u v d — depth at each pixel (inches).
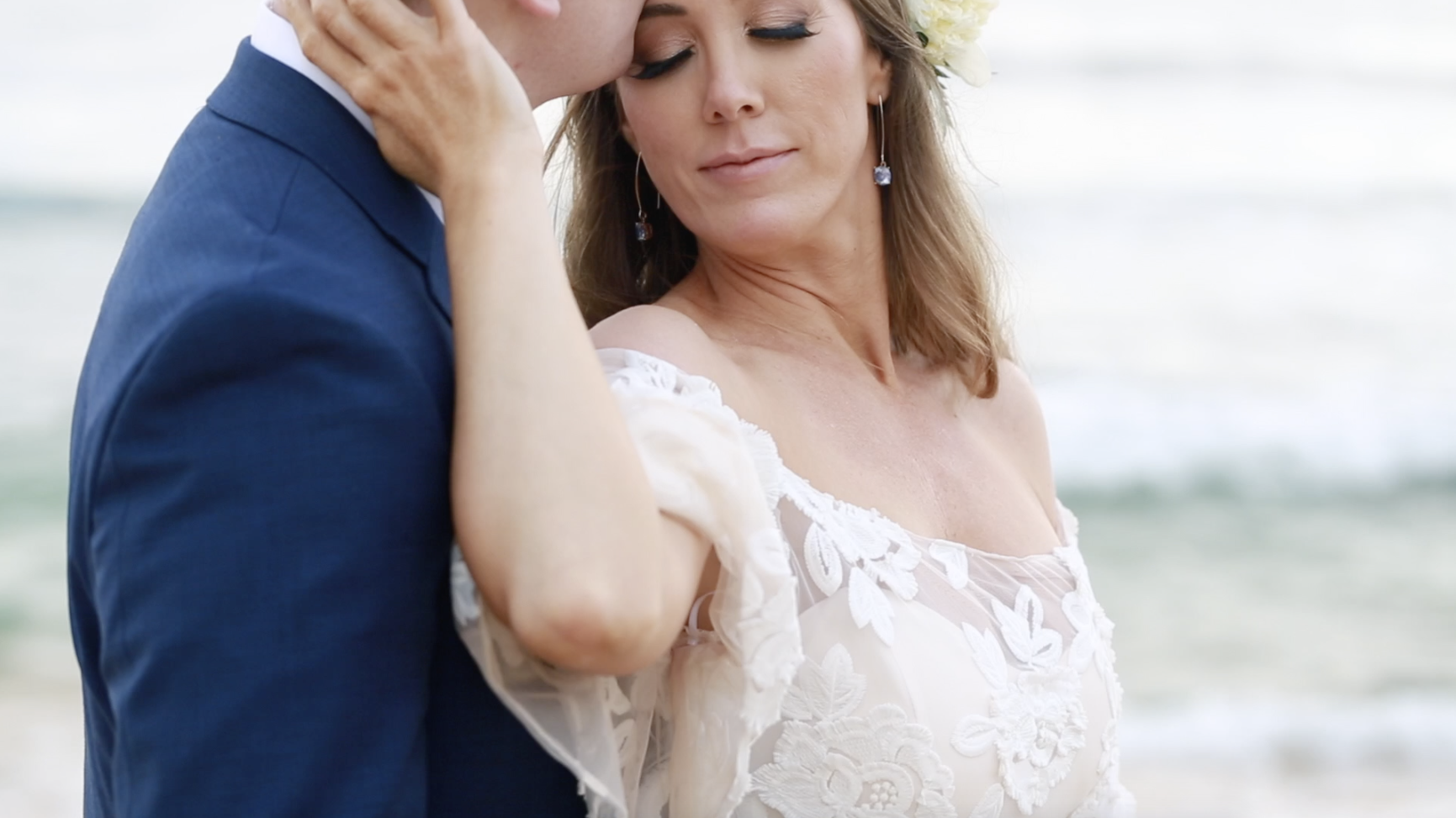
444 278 64.4
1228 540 410.9
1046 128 696.4
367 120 63.9
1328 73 722.2
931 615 75.3
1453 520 420.8
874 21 83.2
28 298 513.0
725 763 67.1
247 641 54.4
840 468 79.8
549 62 67.5
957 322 90.2
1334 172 665.0
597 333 75.4
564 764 63.6
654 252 90.0
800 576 72.7
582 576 56.3
